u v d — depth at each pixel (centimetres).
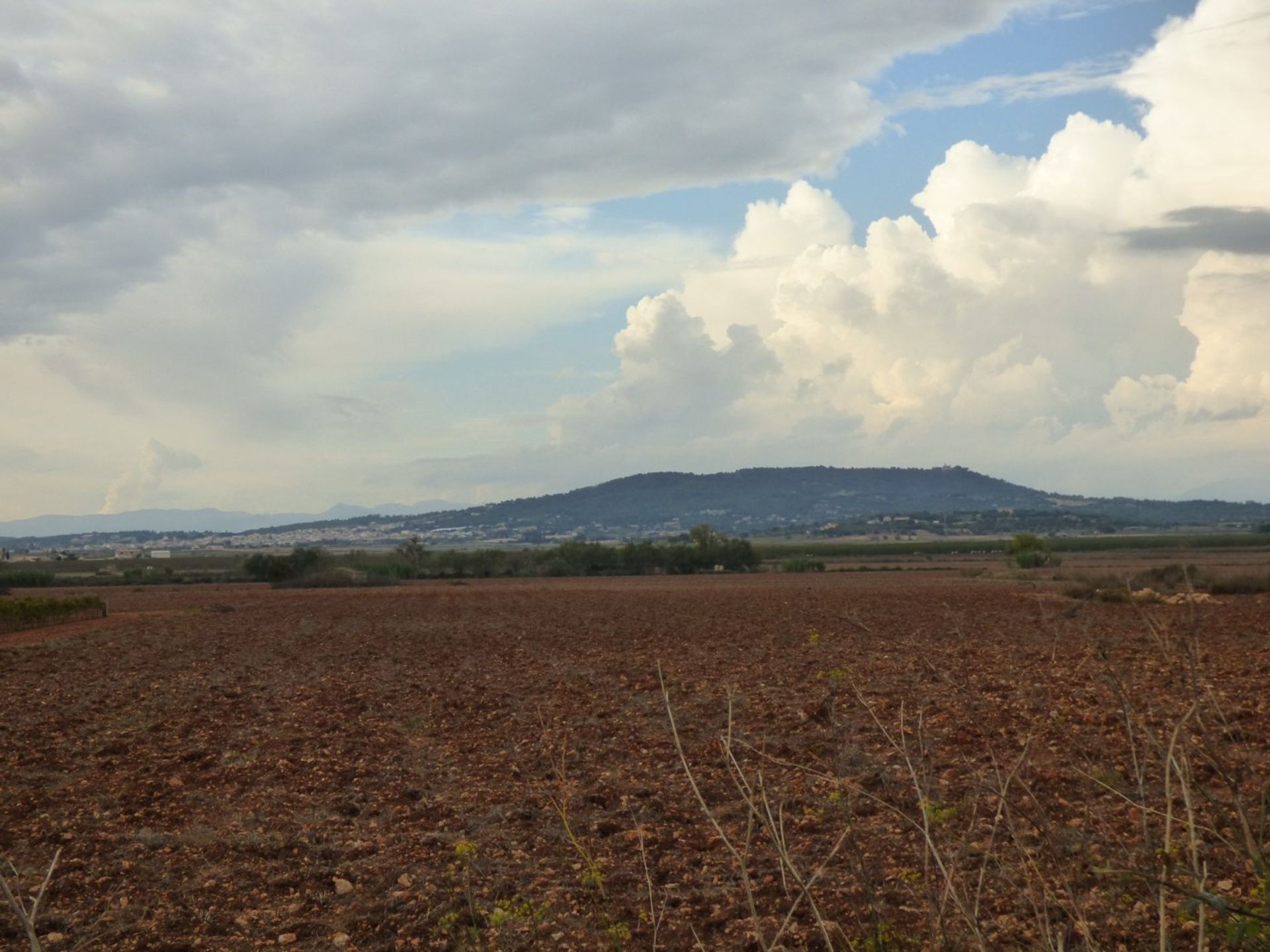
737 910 752
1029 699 1045
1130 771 1002
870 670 2067
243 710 1883
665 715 1644
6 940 756
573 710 1745
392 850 968
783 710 1620
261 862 947
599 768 1269
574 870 877
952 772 1061
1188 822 429
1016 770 535
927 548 15588
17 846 1008
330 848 973
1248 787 869
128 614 5544
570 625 3838
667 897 792
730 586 7444
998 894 673
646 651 2761
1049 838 520
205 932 776
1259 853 415
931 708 1488
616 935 627
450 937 737
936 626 3175
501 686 2128
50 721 1792
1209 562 8319
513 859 914
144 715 1862
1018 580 6606
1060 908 527
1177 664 470
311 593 7675
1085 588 3738
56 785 1294
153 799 1196
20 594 8538
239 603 6391
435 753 1418
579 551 11319
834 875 794
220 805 1161
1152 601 3225
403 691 2081
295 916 809
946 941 496
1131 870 428
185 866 937
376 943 748
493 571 11100
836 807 981
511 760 1349
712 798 1084
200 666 2717
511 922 750
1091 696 1503
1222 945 562
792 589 6619
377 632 3781
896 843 856
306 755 1430
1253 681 1723
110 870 923
